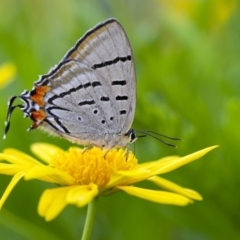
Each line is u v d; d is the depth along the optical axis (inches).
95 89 8.3
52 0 11.1
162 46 11.1
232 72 10.2
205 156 9.2
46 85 8.2
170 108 9.5
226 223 9.3
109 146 8.4
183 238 9.7
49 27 11.0
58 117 8.3
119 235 9.6
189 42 10.3
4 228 9.6
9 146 9.8
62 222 9.5
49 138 9.8
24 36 10.7
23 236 9.7
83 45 8.2
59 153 8.2
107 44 8.2
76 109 8.3
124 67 8.3
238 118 9.2
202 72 10.1
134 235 9.6
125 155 8.3
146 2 11.7
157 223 9.6
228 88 10.0
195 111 9.4
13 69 9.6
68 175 8.0
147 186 9.3
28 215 9.5
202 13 10.8
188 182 9.3
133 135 8.4
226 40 10.7
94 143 8.4
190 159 8.0
